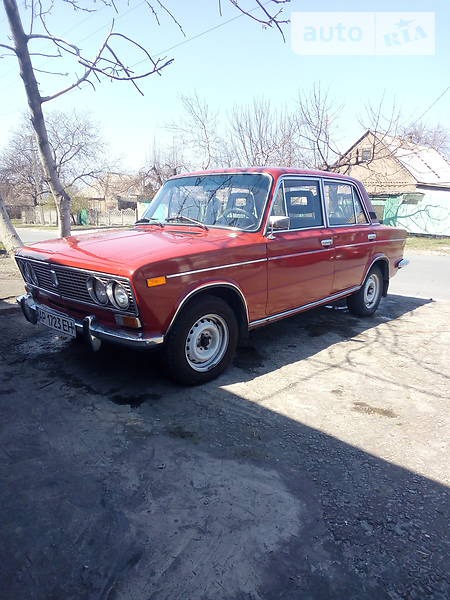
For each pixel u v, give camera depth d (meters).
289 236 4.40
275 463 2.68
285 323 5.86
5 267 9.15
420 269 11.86
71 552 1.99
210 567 1.91
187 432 3.02
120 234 4.18
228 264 3.71
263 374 4.07
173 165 26.58
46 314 3.96
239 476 2.55
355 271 5.57
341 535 2.11
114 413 3.26
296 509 2.28
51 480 2.49
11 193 52.47
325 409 3.40
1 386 3.67
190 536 2.09
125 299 3.16
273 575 1.88
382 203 26.72
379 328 5.69
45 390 3.61
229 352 3.94
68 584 1.83
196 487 2.44
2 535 2.08
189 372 3.63
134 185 32.84
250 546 2.03
